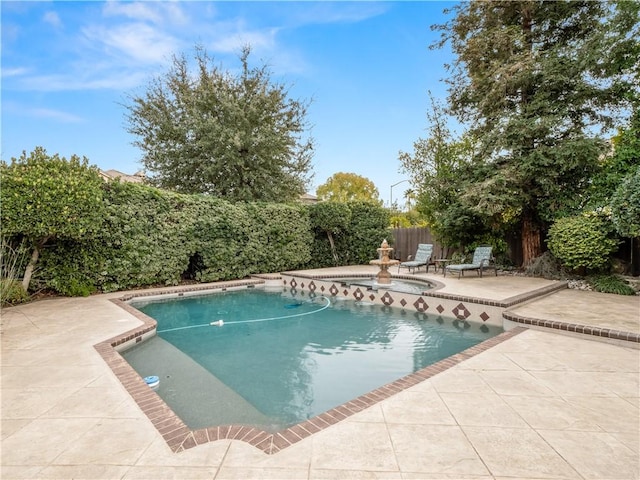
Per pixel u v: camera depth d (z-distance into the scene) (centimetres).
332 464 217
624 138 971
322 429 259
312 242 1409
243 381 426
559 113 1009
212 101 1477
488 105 1130
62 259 812
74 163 778
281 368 468
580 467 215
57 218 698
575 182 1052
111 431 258
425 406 295
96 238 843
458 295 726
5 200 652
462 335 611
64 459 225
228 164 1485
